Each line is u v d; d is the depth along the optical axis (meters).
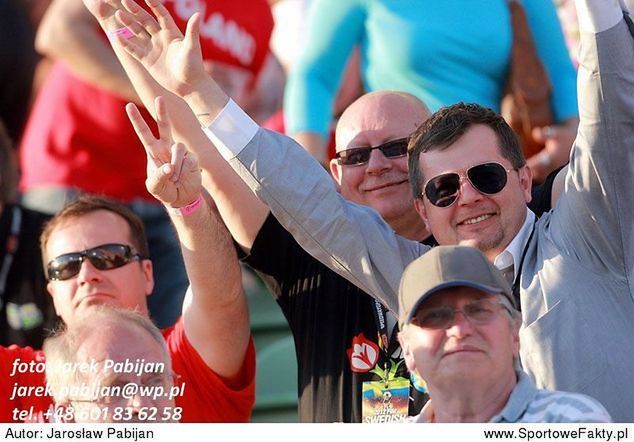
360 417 15.44
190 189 15.25
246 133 15.03
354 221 15.18
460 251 12.41
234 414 16.84
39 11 24.12
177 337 16.86
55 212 21.56
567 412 12.16
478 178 14.56
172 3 22.02
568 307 14.05
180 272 21.91
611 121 13.91
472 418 12.36
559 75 21.22
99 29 22.06
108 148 21.91
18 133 23.97
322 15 21.23
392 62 20.72
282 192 15.03
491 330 12.24
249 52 23.05
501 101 21.09
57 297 17.41
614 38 13.77
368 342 15.60
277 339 23.64
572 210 14.27
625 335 13.88
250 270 24.56
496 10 20.77
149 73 16.08
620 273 14.08
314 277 16.22
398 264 15.13
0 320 20.64
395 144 16.91
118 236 17.42
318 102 21.28
